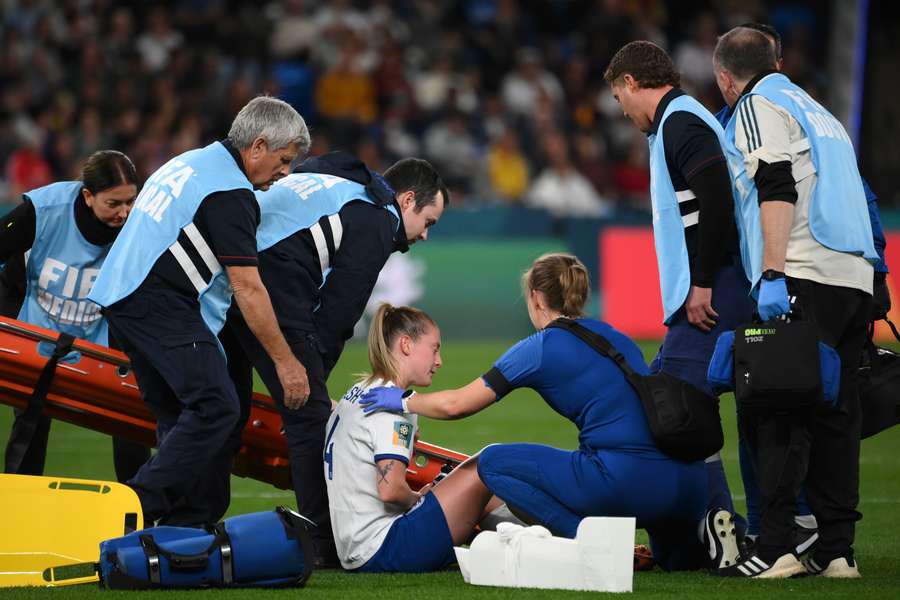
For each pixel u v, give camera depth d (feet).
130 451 76.95
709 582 59.57
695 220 66.54
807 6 280.72
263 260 65.98
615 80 69.46
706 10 279.90
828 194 61.57
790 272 61.31
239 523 57.88
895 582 59.57
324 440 66.64
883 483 97.30
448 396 61.62
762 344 58.59
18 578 58.95
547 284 63.46
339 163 69.36
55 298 74.23
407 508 63.46
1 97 227.20
